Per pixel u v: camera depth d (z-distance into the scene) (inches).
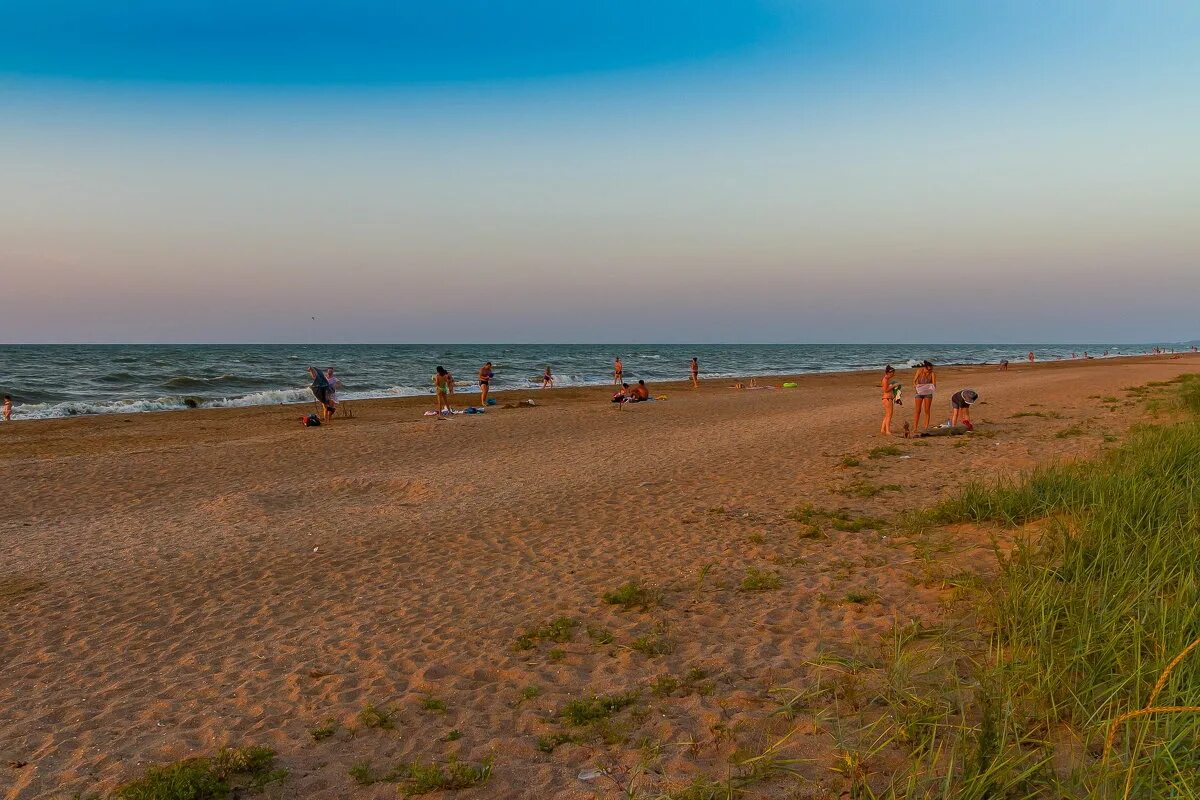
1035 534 254.2
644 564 283.1
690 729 152.6
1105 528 212.4
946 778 114.0
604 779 137.0
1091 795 105.7
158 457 579.5
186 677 199.2
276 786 140.9
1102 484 270.5
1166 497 242.5
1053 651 150.6
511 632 221.1
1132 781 110.0
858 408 870.4
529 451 591.5
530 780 139.2
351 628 232.1
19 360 2598.4
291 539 347.9
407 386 1627.7
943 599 211.5
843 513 341.1
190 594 273.0
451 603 251.6
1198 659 132.4
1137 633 142.6
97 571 304.7
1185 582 160.4
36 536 361.7
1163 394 851.4
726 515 353.1
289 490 457.4
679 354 4997.5
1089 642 145.3
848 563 262.5
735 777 131.7
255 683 193.2
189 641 226.7
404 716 169.5
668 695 169.5
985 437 556.1
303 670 200.4
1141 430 505.4
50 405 1055.6
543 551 311.1
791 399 1071.0
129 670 205.6
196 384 1614.2
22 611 258.7
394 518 383.6
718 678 176.6
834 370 2623.0
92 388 1470.2
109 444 684.7
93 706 183.0
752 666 181.6
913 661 166.4
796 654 186.7
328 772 146.1
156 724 171.8
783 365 3208.7
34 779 147.5
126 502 434.0
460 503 411.5
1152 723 123.0
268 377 1818.4
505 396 1307.8
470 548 321.7
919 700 144.1
